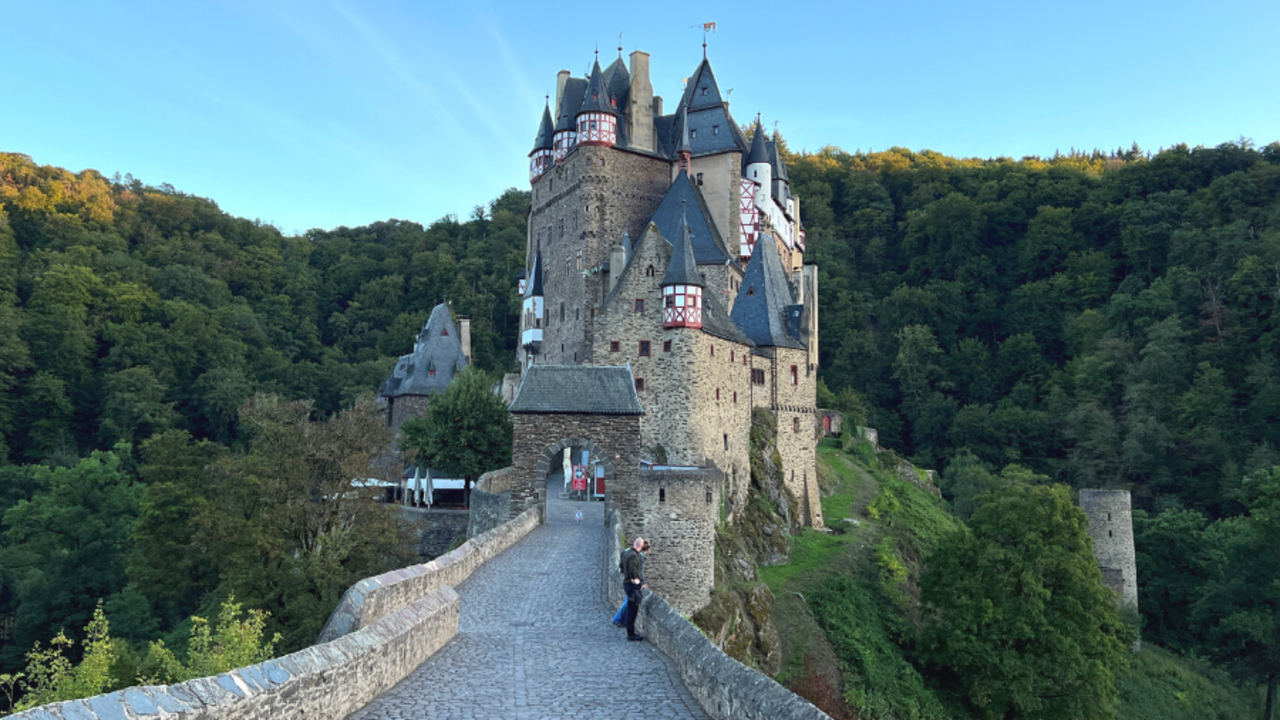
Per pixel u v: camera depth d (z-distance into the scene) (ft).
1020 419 334.65
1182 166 424.05
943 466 343.05
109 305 332.80
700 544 124.16
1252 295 324.80
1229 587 176.65
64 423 285.02
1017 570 138.92
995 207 449.48
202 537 125.80
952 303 408.05
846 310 413.39
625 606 56.59
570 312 223.51
